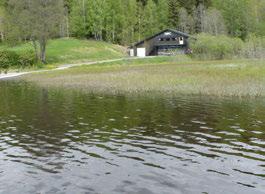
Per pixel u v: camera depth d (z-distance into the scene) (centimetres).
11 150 1480
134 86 3694
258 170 1212
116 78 4422
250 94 3014
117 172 1202
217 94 3109
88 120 2078
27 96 3238
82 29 11556
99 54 9594
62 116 2216
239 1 12800
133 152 1431
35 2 7894
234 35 12706
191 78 3959
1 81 5038
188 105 2561
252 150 1439
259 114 2162
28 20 7838
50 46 9675
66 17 11506
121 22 12088
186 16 12475
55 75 5456
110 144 1555
